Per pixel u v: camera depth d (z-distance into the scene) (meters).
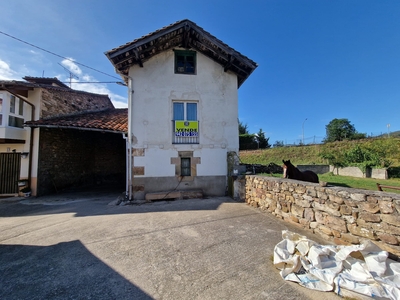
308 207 4.14
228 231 4.23
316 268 2.49
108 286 2.49
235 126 8.55
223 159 8.36
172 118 8.20
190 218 5.18
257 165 16.83
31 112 9.13
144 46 7.55
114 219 5.21
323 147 22.66
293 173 6.98
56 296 2.33
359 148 16.55
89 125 8.27
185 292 2.36
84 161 12.62
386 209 2.73
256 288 2.40
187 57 8.66
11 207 7.04
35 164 8.99
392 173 13.25
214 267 2.88
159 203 7.03
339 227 3.39
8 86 8.45
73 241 3.88
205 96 8.43
